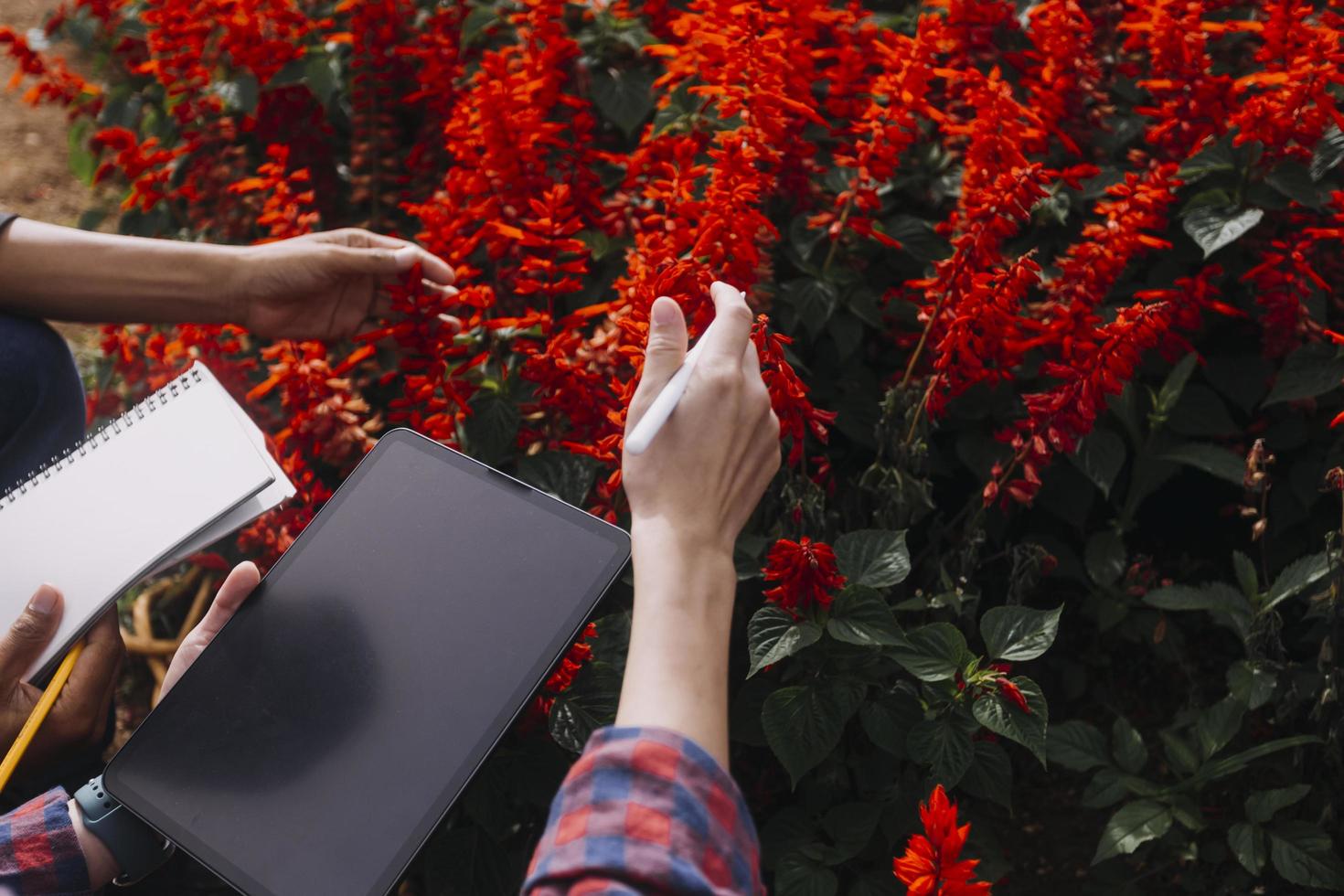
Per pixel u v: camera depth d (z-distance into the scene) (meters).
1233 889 2.06
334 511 1.42
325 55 2.79
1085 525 2.62
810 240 2.30
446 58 2.57
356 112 2.77
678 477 1.03
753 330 1.61
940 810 1.32
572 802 0.86
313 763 1.25
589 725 1.77
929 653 1.83
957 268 1.92
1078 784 2.34
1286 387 2.06
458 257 2.11
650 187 2.05
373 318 2.15
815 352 2.43
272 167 2.20
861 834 1.94
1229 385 2.36
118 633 1.62
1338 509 2.39
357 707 1.27
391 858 1.18
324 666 1.31
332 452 2.05
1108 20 2.48
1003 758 1.86
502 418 2.11
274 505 1.52
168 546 1.46
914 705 1.88
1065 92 2.26
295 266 1.99
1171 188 2.23
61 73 2.89
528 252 2.26
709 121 2.27
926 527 2.50
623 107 2.58
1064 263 1.97
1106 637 2.52
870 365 2.52
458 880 1.92
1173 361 2.13
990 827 2.12
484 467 1.40
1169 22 2.12
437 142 2.67
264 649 1.33
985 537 2.16
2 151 4.24
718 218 1.83
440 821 1.18
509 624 1.28
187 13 2.58
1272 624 1.92
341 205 2.94
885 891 1.94
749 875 0.85
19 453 1.85
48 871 1.34
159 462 1.53
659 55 2.49
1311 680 1.94
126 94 3.08
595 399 1.93
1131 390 2.22
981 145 2.00
